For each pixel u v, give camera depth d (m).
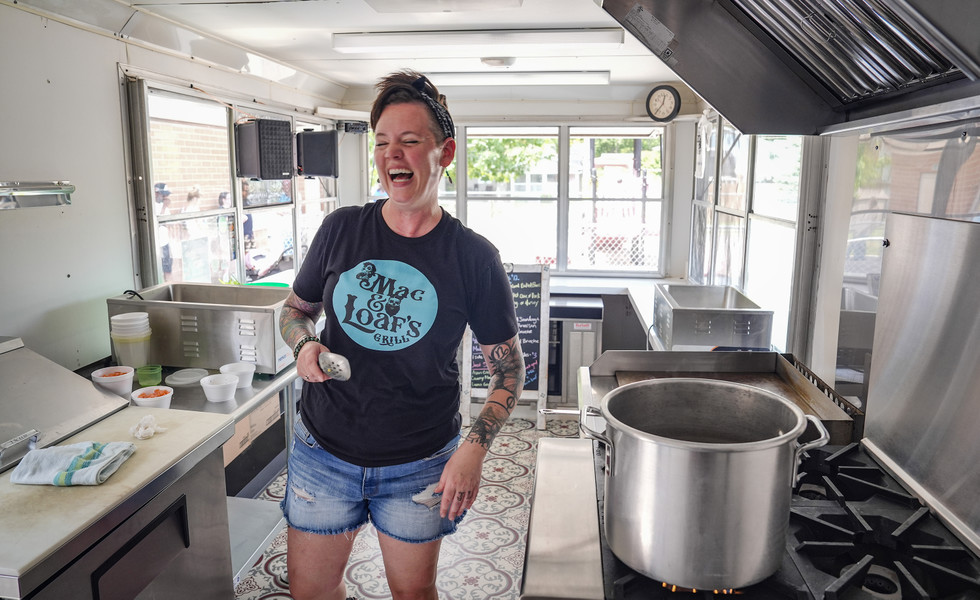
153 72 3.32
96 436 1.87
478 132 5.87
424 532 1.47
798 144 2.94
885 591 1.10
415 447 1.44
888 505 1.33
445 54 4.17
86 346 2.97
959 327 1.33
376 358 1.41
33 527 1.40
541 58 4.28
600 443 1.56
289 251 5.08
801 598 1.01
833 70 1.55
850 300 2.10
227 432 1.99
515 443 3.97
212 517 1.97
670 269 5.86
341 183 5.89
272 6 3.04
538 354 4.31
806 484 1.47
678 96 5.05
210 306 2.80
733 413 1.27
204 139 3.85
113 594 1.54
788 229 3.09
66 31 2.78
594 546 1.13
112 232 3.09
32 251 2.67
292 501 1.50
